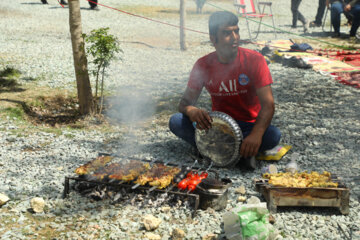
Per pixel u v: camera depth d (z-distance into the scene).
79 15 5.78
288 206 3.47
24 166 4.30
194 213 3.30
